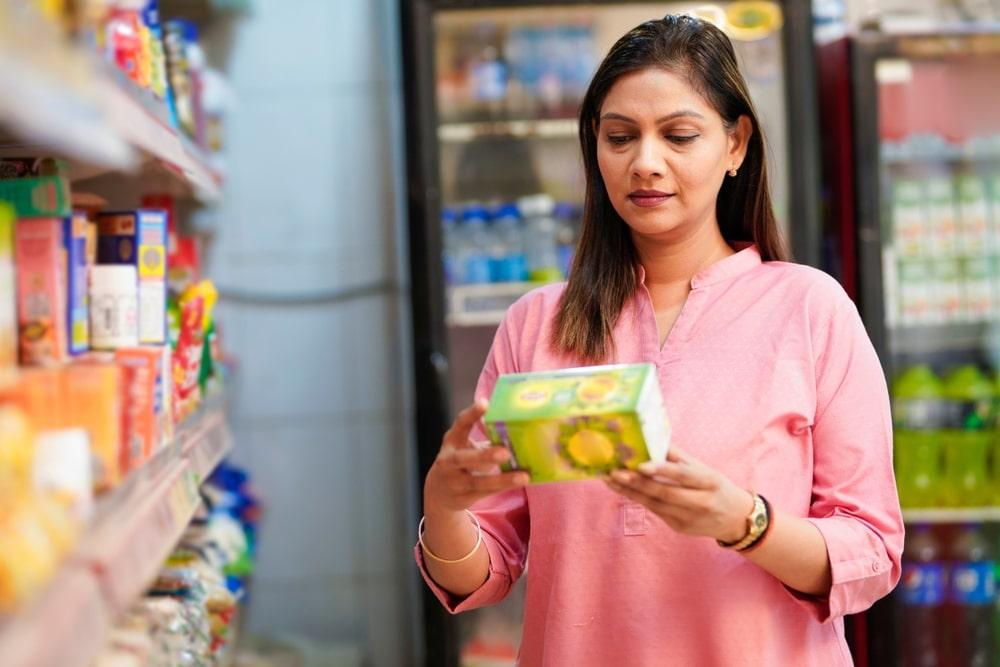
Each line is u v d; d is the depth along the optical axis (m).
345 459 3.53
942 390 3.28
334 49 3.50
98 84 1.11
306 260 3.50
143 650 1.36
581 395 1.28
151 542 1.31
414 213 3.08
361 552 3.53
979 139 3.27
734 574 1.53
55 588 0.99
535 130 3.45
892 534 1.51
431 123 3.08
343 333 3.52
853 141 3.09
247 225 3.50
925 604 3.29
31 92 0.87
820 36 3.34
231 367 3.32
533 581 1.66
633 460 1.28
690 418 1.55
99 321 1.54
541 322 1.71
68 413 1.20
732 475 1.53
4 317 1.14
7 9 0.87
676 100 1.53
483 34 3.44
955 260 3.30
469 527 1.58
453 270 3.40
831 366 1.56
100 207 1.85
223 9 3.42
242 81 3.48
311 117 3.50
